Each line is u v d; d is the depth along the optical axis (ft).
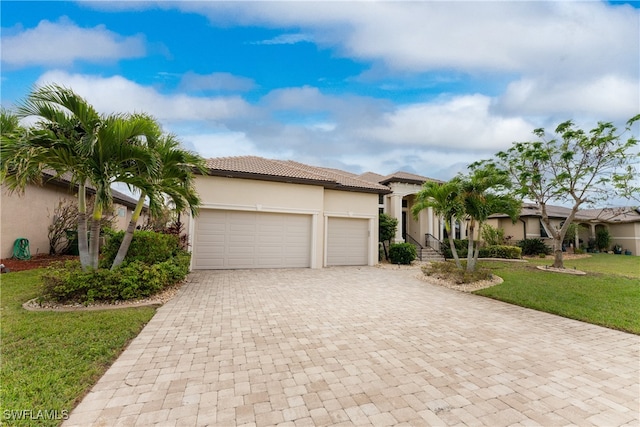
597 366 13.30
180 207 29.07
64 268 23.93
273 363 13.02
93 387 10.69
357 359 13.60
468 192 34.65
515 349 15.11
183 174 26.81
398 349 14.88
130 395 10.25
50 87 19.92
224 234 41.19
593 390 11.26
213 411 9.45
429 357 13.96
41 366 11.88
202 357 13.47
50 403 9.46
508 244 75.77
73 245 44.55
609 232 87.15
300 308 22.36
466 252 62.80
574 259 64.13
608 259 64.03
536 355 14.40
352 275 38.91
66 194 46.26
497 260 59.11
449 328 18.31
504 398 10.57
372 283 33.35
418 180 63.05
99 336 15.10
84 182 23.16
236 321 18.92
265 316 20.16
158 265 25.23
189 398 10.15
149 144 23.98
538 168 43.34
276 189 43.39
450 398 10.48
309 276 37.32
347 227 50.11
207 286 29.71
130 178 22.90
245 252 42.14
